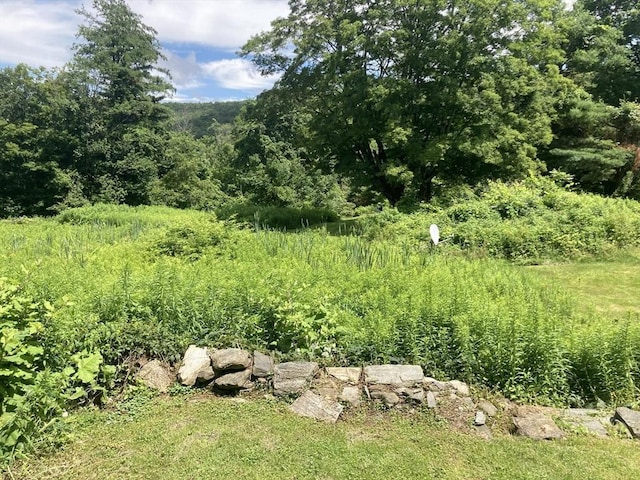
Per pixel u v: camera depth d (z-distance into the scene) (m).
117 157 30.06
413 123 15.61
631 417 3.68
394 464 3.18
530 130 16.14
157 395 3.92
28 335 3.49
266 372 4.06
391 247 7.97
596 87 21.92
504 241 9.77
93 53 30.38
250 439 3.40
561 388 4.05
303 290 4.89
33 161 28.00
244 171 33.31
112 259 6.25
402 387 3.87
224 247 7.18
